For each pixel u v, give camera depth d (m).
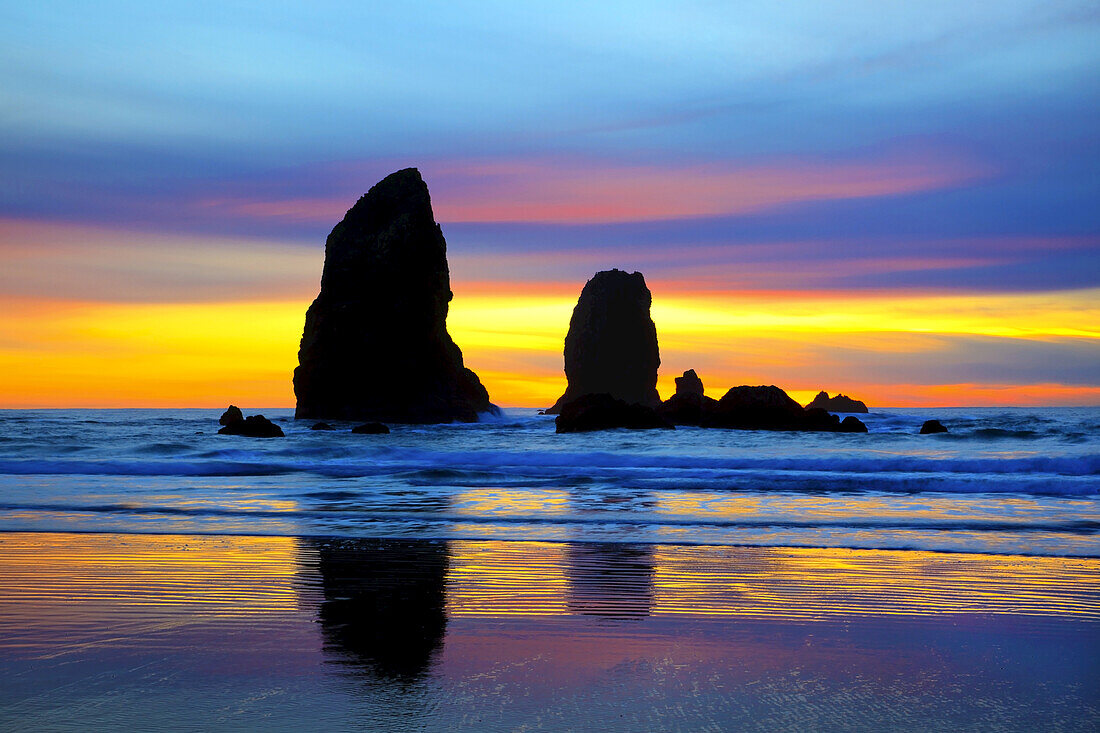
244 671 6.95
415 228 97.69
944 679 6.85
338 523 15.90
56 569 11.24
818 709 6.15
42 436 47.06
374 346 95.56
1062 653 7.59
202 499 19.77
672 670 7.05
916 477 22.69
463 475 25.33
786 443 42.69
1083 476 23.83
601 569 11.44
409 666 7.11
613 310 178.00
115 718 5.90
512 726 5.76
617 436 52.66
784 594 9.92
